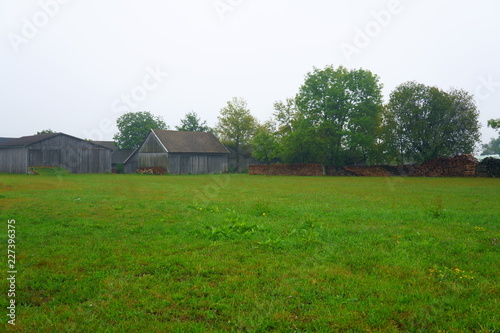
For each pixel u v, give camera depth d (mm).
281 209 12164
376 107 51562
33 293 4652
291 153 56344
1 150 52094
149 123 71000
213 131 72688
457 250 6602
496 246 6918
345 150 56344
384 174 49719
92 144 52656
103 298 4480
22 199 14797
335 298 4473
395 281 5059
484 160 43500
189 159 57219
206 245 7047
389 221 9781
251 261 5965
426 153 49812
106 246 6879
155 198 16047
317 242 7145
